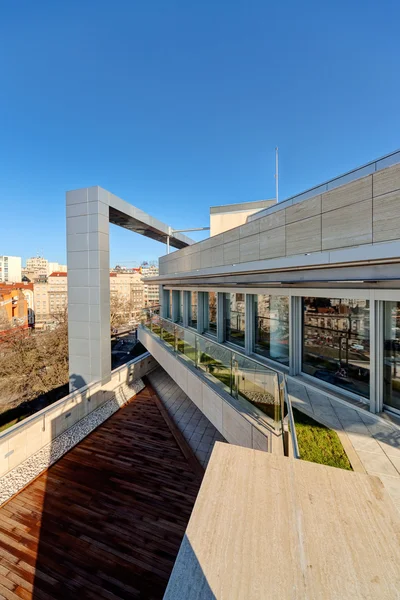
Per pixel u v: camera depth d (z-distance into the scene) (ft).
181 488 24.54
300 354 23.99
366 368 18.54
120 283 241.96
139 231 59.31
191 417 37.91
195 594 3.51
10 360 71.00
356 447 14.21
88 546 19.03
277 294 25.02
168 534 19.97
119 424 36.27
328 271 17.04
